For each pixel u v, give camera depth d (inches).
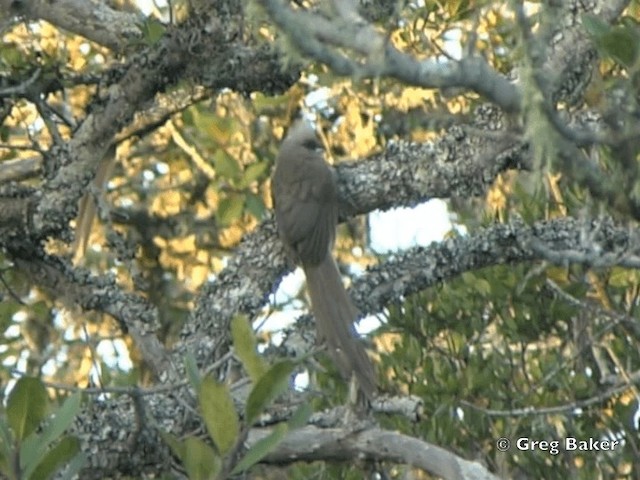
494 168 422.6
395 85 590.9
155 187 679.7
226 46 413.1
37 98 449.4
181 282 677.3
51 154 426.9
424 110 586.2
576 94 412.8
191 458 314.2
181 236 679.1
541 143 287.4
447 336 514.3
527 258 435.5
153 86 416.5
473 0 470.9
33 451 319.0
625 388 480.4
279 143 612.4
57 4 476.7
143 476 402.0
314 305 428.8
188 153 623.5
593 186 295.7
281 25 278.4
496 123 424.2
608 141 291.7
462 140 425.1
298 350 431.2
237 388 406.3
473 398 502.6
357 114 602.5
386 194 432.5
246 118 601.9
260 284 431.8
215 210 616.4
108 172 470.3
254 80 419.2
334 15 282.0
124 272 633.6
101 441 394.9
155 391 368.2
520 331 507.5
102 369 514.0
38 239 432.5
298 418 324.5
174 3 467.8
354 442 409.7
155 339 435.2
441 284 495.8
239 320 320.8
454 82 282.0
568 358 510.0
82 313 447.8
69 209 425.7
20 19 481.1
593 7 416.5
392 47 280.2
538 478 503.5
